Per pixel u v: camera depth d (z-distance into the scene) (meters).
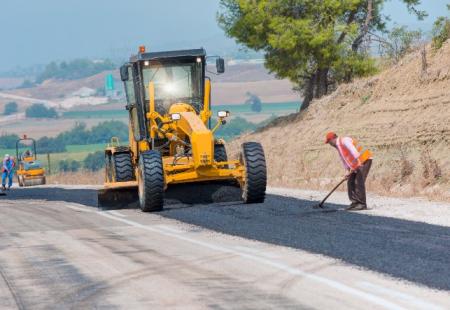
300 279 16.88
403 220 25.98
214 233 24.89
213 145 32.84
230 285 16.48
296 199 34.28
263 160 32.34
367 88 61.25
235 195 34.00
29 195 51.47
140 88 34.59
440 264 18.17
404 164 42.72
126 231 26.53
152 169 31.88
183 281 17.08
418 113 51.91
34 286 17.38
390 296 15.16
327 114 63.62
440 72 53.88
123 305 15.12
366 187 39.84
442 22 57.28
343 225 25.14
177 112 33.91
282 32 68.62
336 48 69.12
